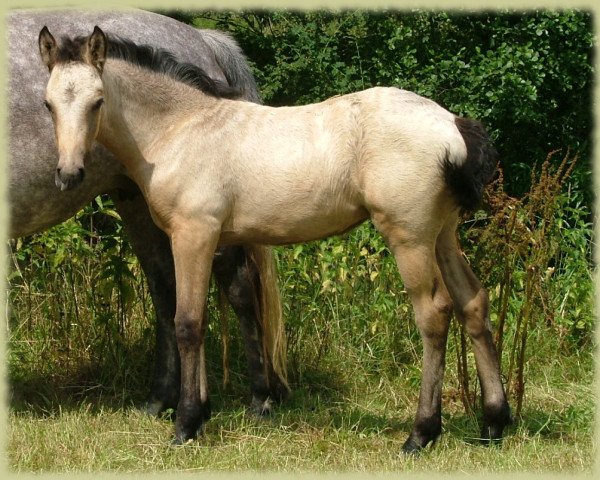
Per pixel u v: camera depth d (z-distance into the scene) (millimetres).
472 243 9680
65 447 7664
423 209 7051
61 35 8102
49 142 7902
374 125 7094
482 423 8031
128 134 7586
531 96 10516
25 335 9648
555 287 10031
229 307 9703
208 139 7469
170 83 7629
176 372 8578
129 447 7668
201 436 7715
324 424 8195
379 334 9602
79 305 9656
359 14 11328
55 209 8141
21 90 7832
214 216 7430
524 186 11492
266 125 7480
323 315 9617
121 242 9398
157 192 7508
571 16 10844
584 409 8258
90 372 9383
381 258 9781
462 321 7590
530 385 9055
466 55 11359
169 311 8555
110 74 7480
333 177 7211
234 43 9133
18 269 9328
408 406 8703
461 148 7012
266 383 8516
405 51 11125
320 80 11219
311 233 7484
